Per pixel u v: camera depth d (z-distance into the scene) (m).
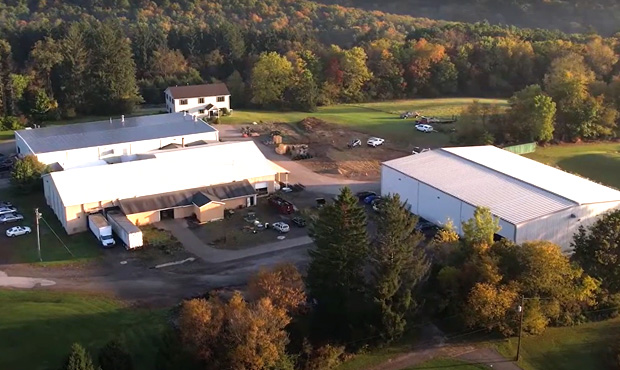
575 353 41.47
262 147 87.19
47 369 37.62
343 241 40.94
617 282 45.44
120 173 63.28
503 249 44.12
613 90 95.25
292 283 41.19
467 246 44.88
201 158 67.94
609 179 76.25
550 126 86.25
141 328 42.47
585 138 92.12
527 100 86.19
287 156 83.31
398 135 93.25
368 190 70.50
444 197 58.50
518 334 41.97
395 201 40.66
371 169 78.62
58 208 60.94
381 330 40.69
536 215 52.31
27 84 105.88
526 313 41.62
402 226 40.28
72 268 51.94
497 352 41.47
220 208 61.62
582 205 53.78
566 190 57.12
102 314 44.41
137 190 61.94
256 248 55.44
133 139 79.44
